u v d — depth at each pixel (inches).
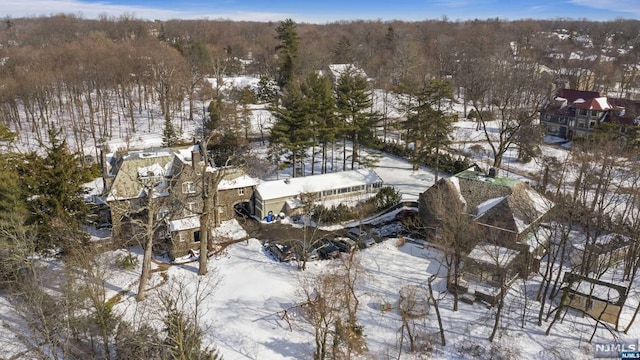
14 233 1764.3
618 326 1747.0
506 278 1925.4
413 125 3036.4
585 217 1998.0
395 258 2188.7
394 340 1652.3
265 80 5142.7
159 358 1423.5
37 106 4864.7
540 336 1695.4
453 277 1951.3
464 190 2305.6
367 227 2544.3
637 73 5984.3
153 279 2009.1
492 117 4429.1
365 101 3102.9
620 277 2028.8
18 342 1567.4
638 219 1993.1
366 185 2881.4
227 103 4621.1
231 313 1793.8
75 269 1770.4
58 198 2016.5
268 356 1578.5
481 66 4719.5
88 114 4549.7
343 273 1947.6
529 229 2065.7
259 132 4215.1
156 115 4690.0
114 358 1530.5
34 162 2034.9
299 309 1803.6
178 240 2176.4
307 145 3038.9
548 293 1926.7
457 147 3784.5
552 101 4173.2
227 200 2583.7
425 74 5344.5
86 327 1584.6
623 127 3690.9
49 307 1566.2
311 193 2647.6
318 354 1478.8
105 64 4783.5
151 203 1886.1
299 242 2261.3
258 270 2087.8
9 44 7224.4
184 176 2317.9
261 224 2568.9
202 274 2037.4
